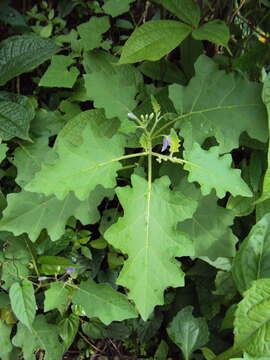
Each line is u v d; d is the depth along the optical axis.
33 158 0.68
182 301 0.86
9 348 0.72
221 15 0.78
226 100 0.63
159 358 0.85
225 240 0.67
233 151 0.79
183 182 0.66
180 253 0.53
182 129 0.63
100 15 0.83
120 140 0.56
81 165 0.54
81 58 0.76
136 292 0.53
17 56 0.70
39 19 0.81
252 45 0.79
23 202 0.61
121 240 0.52
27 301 0.65
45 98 0.81
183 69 0.77
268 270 0.67
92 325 0.79
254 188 0.70
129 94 0.66
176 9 0.64
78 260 0.79
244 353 0.58
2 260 0.69
